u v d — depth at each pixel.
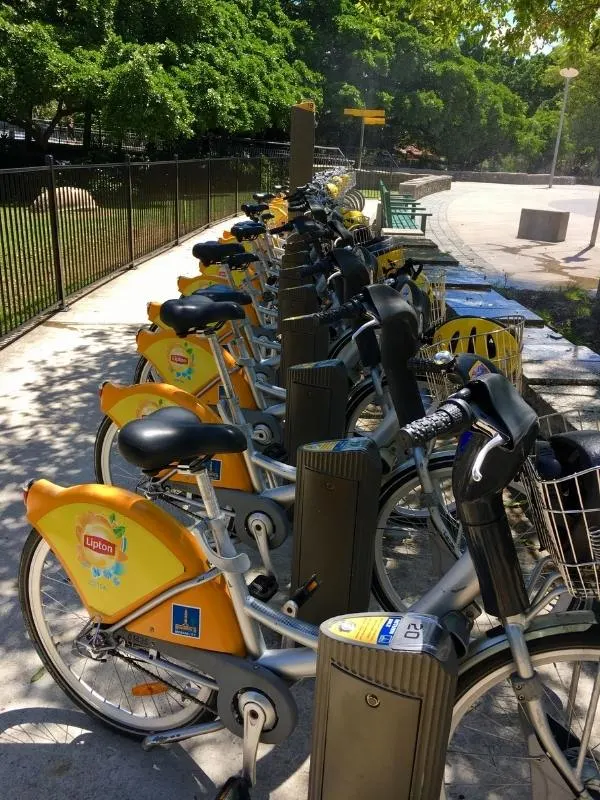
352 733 1.50
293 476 2.82
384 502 2.70
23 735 2.24
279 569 3.19
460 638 1.62
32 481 2.12
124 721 2.23
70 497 2.03
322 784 1.58
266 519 2.81
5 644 2.64
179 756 2.18
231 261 4.08
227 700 1.95
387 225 11.84
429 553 3.24
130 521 1.96
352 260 3.38
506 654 1.64
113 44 17.67
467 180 35.25
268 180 19.72
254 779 1.89
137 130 17.83
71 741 2.22
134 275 9.61
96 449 3.35
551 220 13.30
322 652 1.51
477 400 1.46
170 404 2.93
